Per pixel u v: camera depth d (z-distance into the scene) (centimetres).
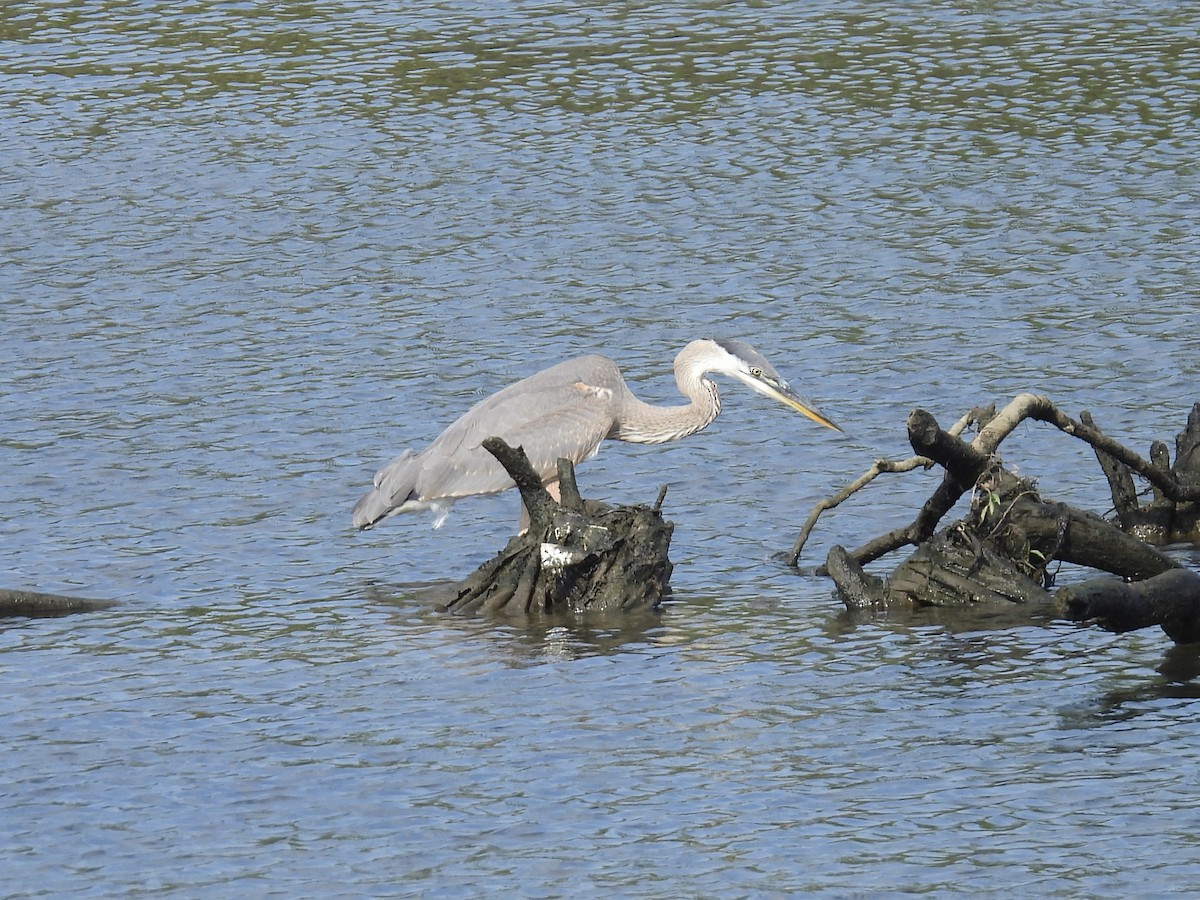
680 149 2911
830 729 1270
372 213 2694
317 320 2323
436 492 1647
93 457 1906
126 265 2517
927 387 2055
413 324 2303
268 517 1764
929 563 1545
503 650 1452
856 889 1038
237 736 1281
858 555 1606
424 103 3153
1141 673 1359
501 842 1108
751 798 1161
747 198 2712
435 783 1196
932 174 2773
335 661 1429
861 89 3156
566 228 2619
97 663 1427
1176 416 1931
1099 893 1024
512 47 3441
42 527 1730
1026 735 1248
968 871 1055
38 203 2750
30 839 1125
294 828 1134
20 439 1955
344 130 3030
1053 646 1424
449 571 1655
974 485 1525
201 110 3139
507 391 1694
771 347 2197
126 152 2955
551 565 1542
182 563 1652
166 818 1152
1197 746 1217
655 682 1370
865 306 2319
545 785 1189
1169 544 1680
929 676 1366
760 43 3428
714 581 1612
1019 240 2516
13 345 2245
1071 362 2103
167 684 1384
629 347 2217
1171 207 2603
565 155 2905
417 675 1396
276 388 2103
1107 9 3562
